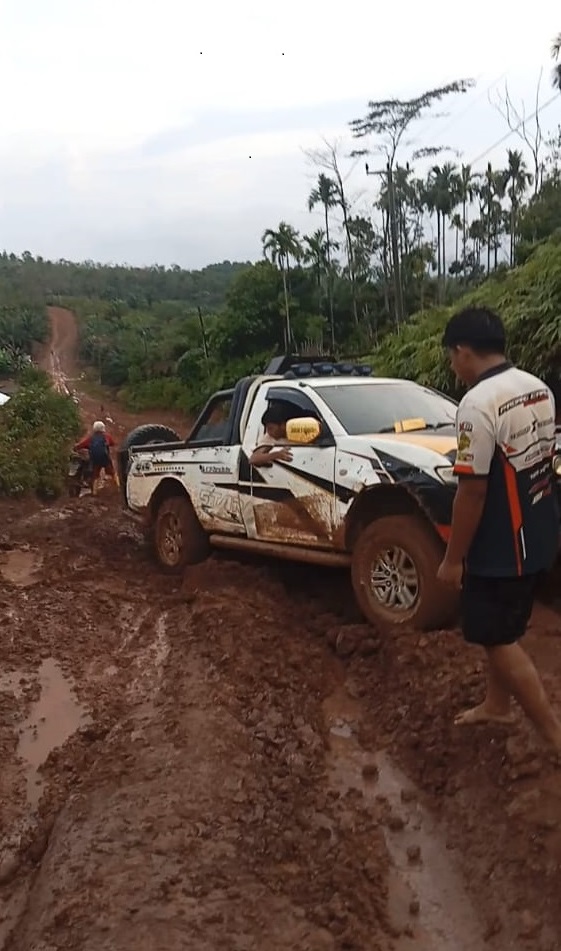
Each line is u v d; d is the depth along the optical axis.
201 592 7.21
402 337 20.67
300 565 7.74
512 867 3.38
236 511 7.33
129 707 5.10
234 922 3.06
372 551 5.91
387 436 6.23
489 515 3.48
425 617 5.54
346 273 42.75
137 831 3.58
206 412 8.14
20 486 13.54
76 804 3.93
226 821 3.68
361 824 3.82
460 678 4.78
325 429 6.50
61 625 6.69
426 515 5.43
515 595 3.59
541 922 3.10
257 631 6.12
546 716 3.74
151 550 9.45
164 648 6.17
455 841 3.68
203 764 4.14
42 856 3.68
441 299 37.06
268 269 41.81
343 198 41.72
